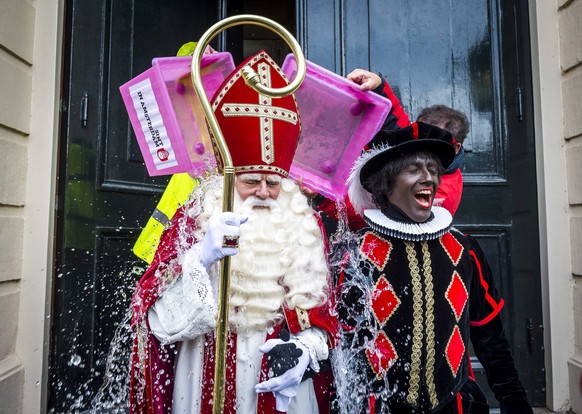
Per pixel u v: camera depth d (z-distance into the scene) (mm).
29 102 2182
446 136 1310
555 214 2342
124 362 2225
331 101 1422
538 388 2314
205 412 1256
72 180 2188
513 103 2453
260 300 1266
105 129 2309
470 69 2504
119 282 2316
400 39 2521
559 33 2389
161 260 1305
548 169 2361
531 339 2330
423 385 1247
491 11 2508
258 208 1331
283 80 1317
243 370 1264
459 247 1362
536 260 2361
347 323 1314
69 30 2242
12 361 2035
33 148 2172
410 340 1252
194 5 2768
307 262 1315
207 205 1318
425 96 2498
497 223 2424
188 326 1181
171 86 1377
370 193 1435
